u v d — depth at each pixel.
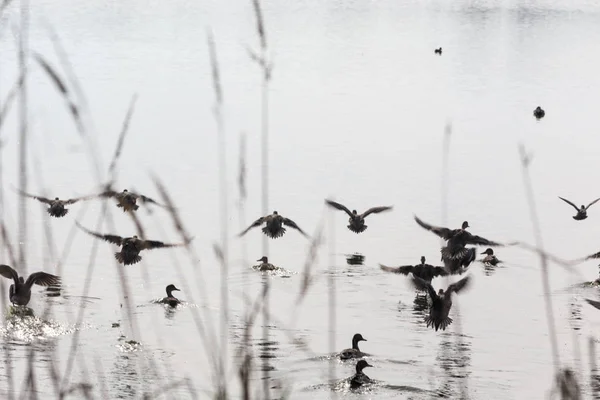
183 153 56.53
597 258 39.69
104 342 28.41
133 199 14.37
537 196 51.00
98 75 82.31
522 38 116.44
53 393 23.25
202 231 41.97
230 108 70.88
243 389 13.82
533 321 34.03
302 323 32.06
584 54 104.81
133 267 36.91
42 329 29.00
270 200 47.97
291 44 105.94
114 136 59.84
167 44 101.81
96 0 137.25
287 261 39.09
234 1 144.25
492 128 68.19
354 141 62.16
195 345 28.69
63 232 39.81
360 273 38.06
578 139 65.44
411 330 32.28
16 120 59.06
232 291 35.06
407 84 85.12
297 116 69.44
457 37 116.75
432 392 26.83
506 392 27.14
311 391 26.17
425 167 56.22
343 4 148.62
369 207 47.84
